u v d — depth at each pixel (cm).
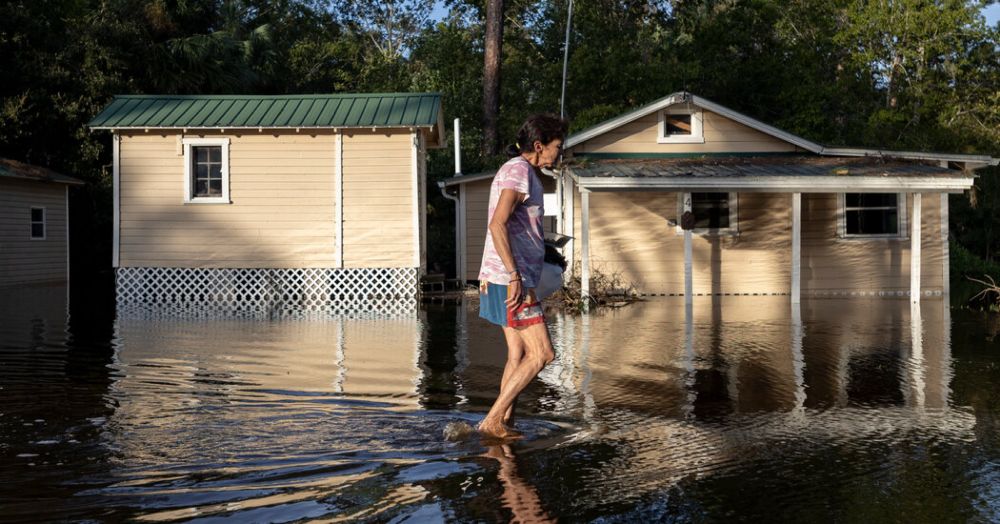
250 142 1691
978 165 1739
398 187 1689
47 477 396
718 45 2945
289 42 4419
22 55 2542
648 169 1573
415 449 451
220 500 362
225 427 504
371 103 1755
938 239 1752
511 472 407
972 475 407
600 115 2594
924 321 1195
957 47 3216
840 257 1755
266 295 1692
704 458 437
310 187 1694
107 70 2702
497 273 485
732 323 1174
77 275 2625
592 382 683
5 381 682
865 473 411
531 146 482
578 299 1473
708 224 1755
